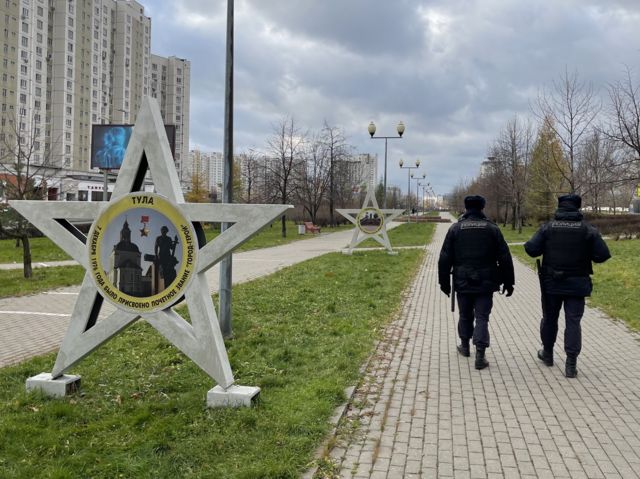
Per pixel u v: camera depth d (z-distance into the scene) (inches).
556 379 228.5
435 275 611.8
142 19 3971.5
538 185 1136.2
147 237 196.5
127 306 198.1
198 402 192.2
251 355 258.7
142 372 231.0
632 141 676.7
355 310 378.6
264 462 146.7
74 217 204.5
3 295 458.9
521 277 606.5
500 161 1547.7
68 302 433.7
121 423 174.4
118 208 198.5
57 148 3120.1
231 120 292.8
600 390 214.5
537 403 199.8
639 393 211.0
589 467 150.1
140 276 196.9
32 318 370.0
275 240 1248.8
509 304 424.2
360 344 280.5
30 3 3011.8
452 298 266.7
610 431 174.6
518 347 285.1
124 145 788.6
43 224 207.5
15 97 2947.8
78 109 3356.3
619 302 406.6
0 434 164.1
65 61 3213.6
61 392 201.5
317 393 200.8
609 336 309.3
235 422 172.6
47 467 145.1
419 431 173.9
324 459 151.7
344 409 189.3
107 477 141.6
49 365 242.8
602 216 1413.6
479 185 2262.6
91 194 2193.7
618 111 703.7
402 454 157.6
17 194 642.2
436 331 321.4
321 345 280.1
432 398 204.5
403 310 389.4
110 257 199.5
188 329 197.9
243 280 550.0
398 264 698.8
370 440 166.9
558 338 305.0
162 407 188.1
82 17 3339.1
